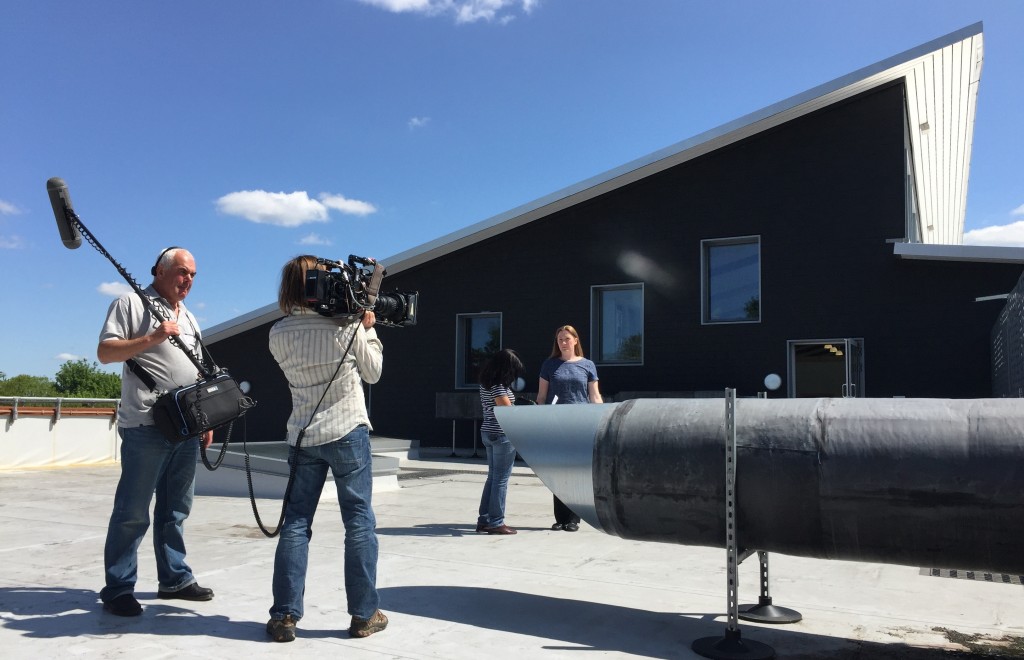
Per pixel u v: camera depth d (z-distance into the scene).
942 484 2.75
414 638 3.32
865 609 3.87
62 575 4.46
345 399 3.41
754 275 13.25
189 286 3.85
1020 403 2.83
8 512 7.06
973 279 11.64
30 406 12.88
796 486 2.99
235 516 6.92
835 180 12.58
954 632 3.49
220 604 3.84
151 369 3.64
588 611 3.78
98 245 3.50
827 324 12.45
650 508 3.34
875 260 12.21
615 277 14.22
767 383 12.47
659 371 13.67
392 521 6.62
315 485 3.45
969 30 10.85
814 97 12.07
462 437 15.30
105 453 13.90
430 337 15.84
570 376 5.92
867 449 2.89
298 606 3.31
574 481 3.53
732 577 3.16
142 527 3.67
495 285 15.32
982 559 2.74
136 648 3.14
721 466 3.16
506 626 3.51
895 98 12.24
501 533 5.98
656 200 13.96
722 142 13.10
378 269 3.58
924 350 11.80
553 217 14.88
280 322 3.52
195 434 3.50
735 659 3.05
